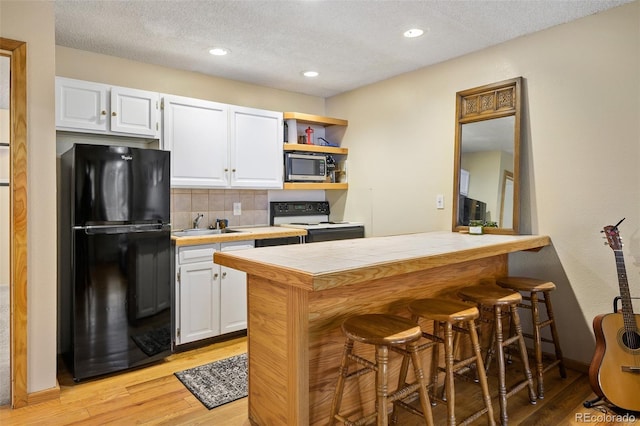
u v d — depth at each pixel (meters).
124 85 3.32
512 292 2.32
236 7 2.46
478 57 3.18
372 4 2.43
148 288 2.82
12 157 2.20
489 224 3.06
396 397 1.68
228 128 3.56
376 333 1.68
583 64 2.63
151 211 2.82
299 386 1.78
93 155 2.58
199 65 3.50
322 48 3.12
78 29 2.76
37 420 2.14
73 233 2.55
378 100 3.99
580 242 2.69
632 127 2.45
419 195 3.64
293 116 3.98
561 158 2.76
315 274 1.55
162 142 3.21
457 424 1.93
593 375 2.23
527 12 2.55
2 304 2.37
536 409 2.24
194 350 3.13
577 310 2.72
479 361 1.99
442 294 2.50
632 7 2.43
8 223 2.46
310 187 4.12
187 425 2.10
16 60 2.19
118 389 2.48
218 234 3.53
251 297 2.11
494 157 3.05
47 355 2.35
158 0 2.37
